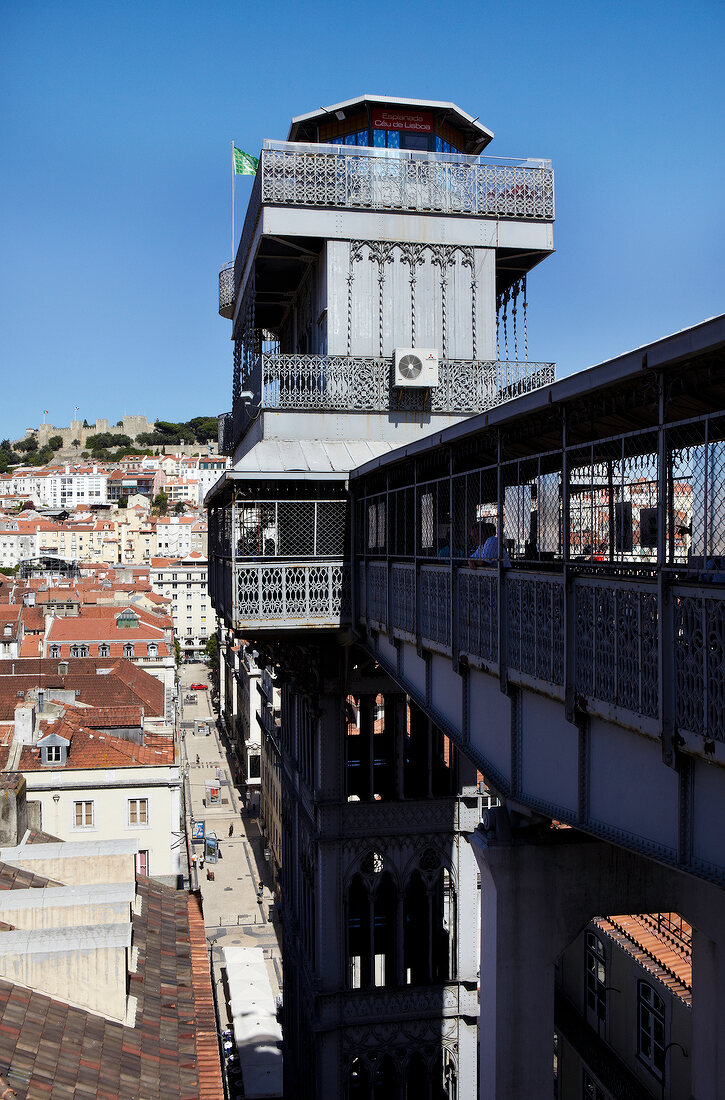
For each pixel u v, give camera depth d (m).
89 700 50.47
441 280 25.50
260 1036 38.59
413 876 24.48
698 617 7.61
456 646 13.95
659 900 13.20
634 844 9.17
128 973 13.81
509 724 12.26
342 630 21.53
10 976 12.33
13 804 20.86
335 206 24.91
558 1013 22.28
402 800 24.41
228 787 89.56
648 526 9.13
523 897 12.59
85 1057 11.19
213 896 61.75
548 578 10.52
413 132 27.20
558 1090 22.83
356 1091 25.03
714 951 13.97
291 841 30.44
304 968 26.08
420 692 16.73
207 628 171.50
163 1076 11.48
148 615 99.06
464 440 13.35
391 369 24.70
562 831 12.73
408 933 25.64
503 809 12.71
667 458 8.11
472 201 25.67
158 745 38.00
